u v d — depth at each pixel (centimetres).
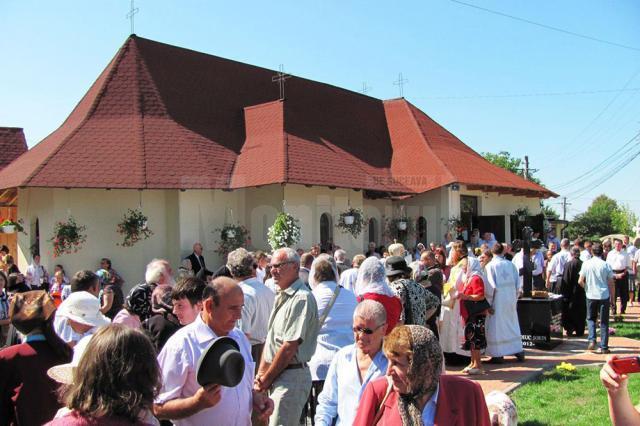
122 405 220
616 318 1448
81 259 1672
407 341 283
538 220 2567
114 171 1681
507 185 2336
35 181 1576
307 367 482
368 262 524
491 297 980
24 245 1812
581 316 1257
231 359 273
